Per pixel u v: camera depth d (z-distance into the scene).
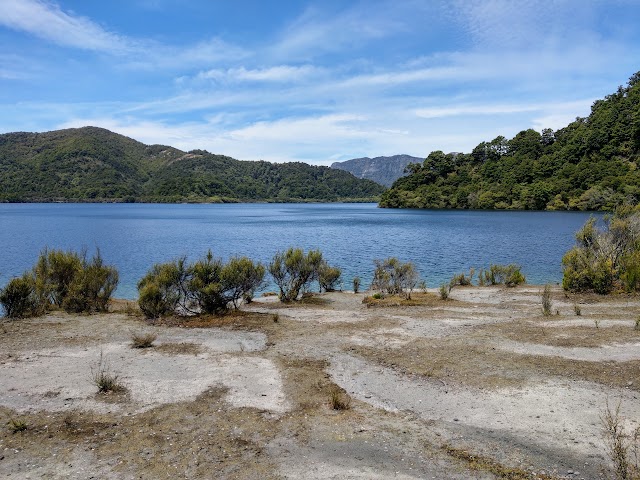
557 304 17.36
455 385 8.55
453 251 43.38
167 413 7.32
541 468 5.62
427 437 6.52
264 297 20.91
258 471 5.56
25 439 6.41
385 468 5.66
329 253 42.16
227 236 61.69
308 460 5.85
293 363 10.02
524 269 31.80
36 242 51.38
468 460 5.86
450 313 15.92
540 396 7.89
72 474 5.48
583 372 9.01
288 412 7.39
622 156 129.38
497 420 7.03
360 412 7.41
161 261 36.75
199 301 15.66
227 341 12.04
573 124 167.12
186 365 9.88
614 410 7.21
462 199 147.88
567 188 124.12
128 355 10.63
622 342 11.09
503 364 9.66
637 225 21.08
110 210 151.88
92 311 16.50
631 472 5.40
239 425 6.89
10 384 8.59
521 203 130.88
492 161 166.88
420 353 10.66
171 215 124.56
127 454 5.99
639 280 18.58
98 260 18.08
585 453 5.96
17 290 15.39
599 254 20.38
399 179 195.12
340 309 17.30
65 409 7.46
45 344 11.64
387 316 15.42
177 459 5.86
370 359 10.29
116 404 7.67
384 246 48.25
